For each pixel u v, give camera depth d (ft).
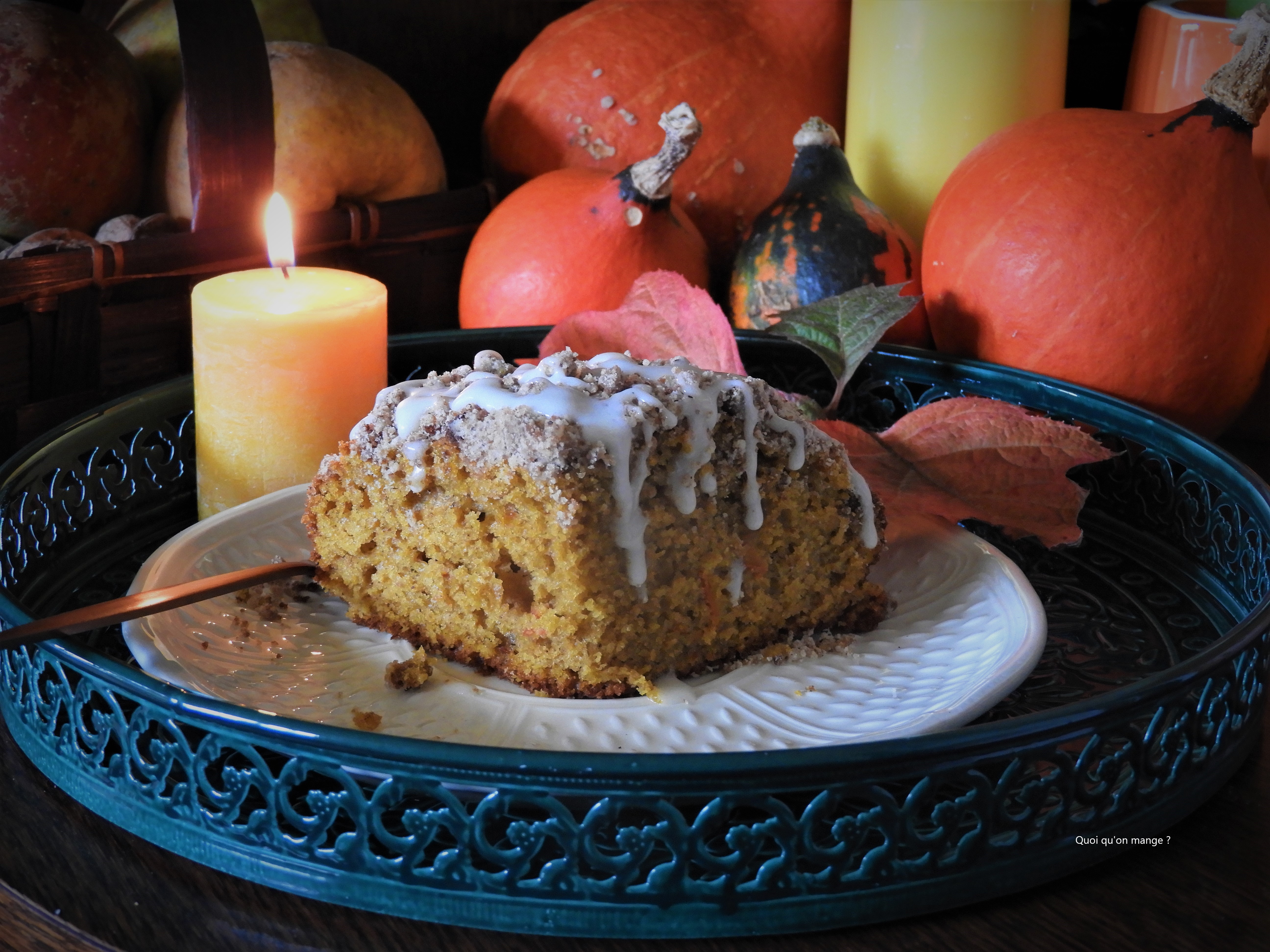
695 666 1.73
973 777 1.48
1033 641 1.67
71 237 2.09
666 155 2.15
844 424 1.94
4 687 1.66
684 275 2.24
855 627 1.78
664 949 1.48
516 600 1.69
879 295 2.03
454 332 2.12
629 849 1.46
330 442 1.94
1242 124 2.01
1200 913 1.51
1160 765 1.56
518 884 1.47
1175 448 1.94
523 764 1.43
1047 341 2.04
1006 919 1.51
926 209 2.35
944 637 1.74
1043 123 2.10
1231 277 2.01
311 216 2.21
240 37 2.06
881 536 1.79
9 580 1.78
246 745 1.49
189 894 1.52
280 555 1.83
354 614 1.78
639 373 1.73
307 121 2.22
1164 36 2.24
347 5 2.61
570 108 2.42
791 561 1.75
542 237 2.20
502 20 2.75
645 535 1.69
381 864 1.49
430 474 1.70
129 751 1.55
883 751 1.44
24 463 1.83
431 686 1.70
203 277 2.12
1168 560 1.93
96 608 1.64
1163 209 2.00
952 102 2.30
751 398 1.73
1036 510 1.88
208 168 2.08
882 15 2.32
